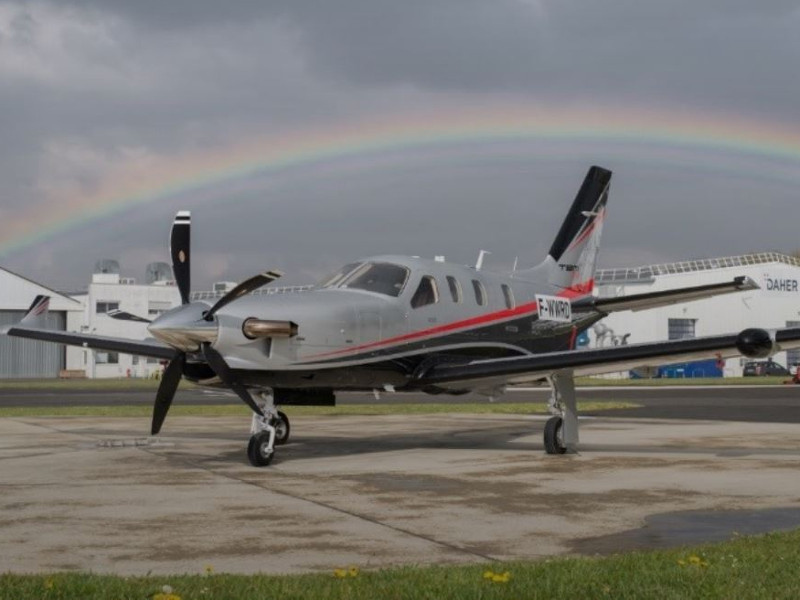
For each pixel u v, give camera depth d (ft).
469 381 44.47
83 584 17.12
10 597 16.19
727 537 23.30
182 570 19.89
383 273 44.24
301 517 26.27
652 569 18.30
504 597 16.33
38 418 69.21
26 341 224.12
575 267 58.95
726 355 39.58
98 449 45.65
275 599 16.22
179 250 42.06
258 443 38.11
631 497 29.76
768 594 16.42
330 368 40.40
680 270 198.80
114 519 25.93
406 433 56.80
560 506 28.07
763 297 203.31
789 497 29.58
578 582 17.28
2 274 208.74
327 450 45.88
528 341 51.96
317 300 40.73
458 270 47.98
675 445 47.57
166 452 44.24
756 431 56.49
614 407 83.41
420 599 16.22
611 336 194.70
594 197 60.18
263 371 38.55
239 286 37.58
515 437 54.03
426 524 25.18
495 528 24.61
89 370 221.25
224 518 26.09
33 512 27.04
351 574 18.03
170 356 47.19
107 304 220.84
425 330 44.62
